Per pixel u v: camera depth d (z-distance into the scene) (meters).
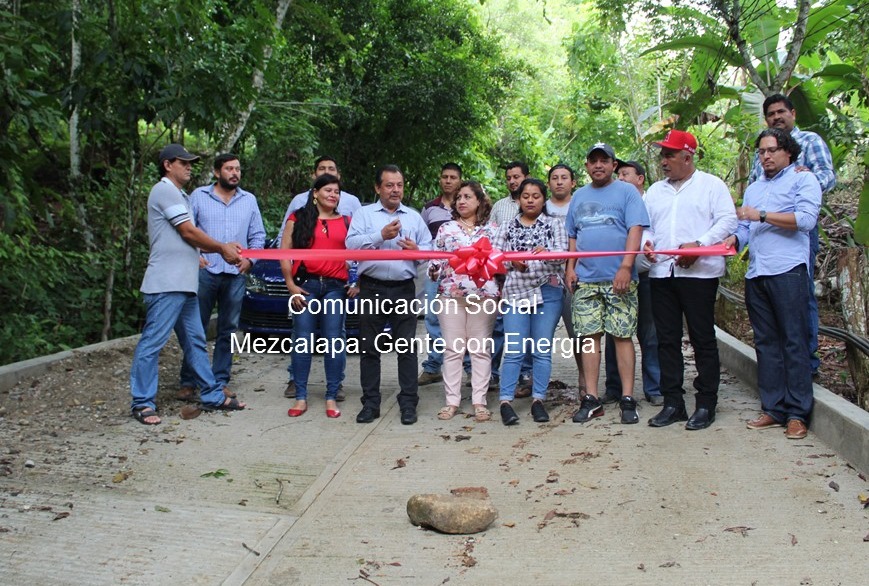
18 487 4.36
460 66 15.12
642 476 4.51
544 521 3.95
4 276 7.58
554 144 25.56
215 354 6.48
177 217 5.51
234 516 4.05
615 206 5.55
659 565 3.46
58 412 5.81
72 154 9.06
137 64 7.51
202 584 3.35
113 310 8.95
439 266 5.91
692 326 5.39
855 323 5.97
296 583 3.37
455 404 5.95
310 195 6.07
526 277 5.71
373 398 5.86
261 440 5.34
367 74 15.48
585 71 17.23
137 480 4.53
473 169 18.42
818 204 4.98
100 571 3.44
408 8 15.35
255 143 14.30
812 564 3.42
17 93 6.81
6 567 3.45
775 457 4.74
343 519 4.04
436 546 3.71
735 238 5.32
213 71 7.79
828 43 9.40
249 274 8.31
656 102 17.00
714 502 4.11
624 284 5.35
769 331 5.32
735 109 10.35
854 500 4.07
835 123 8.87
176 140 9.73
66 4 8.11
